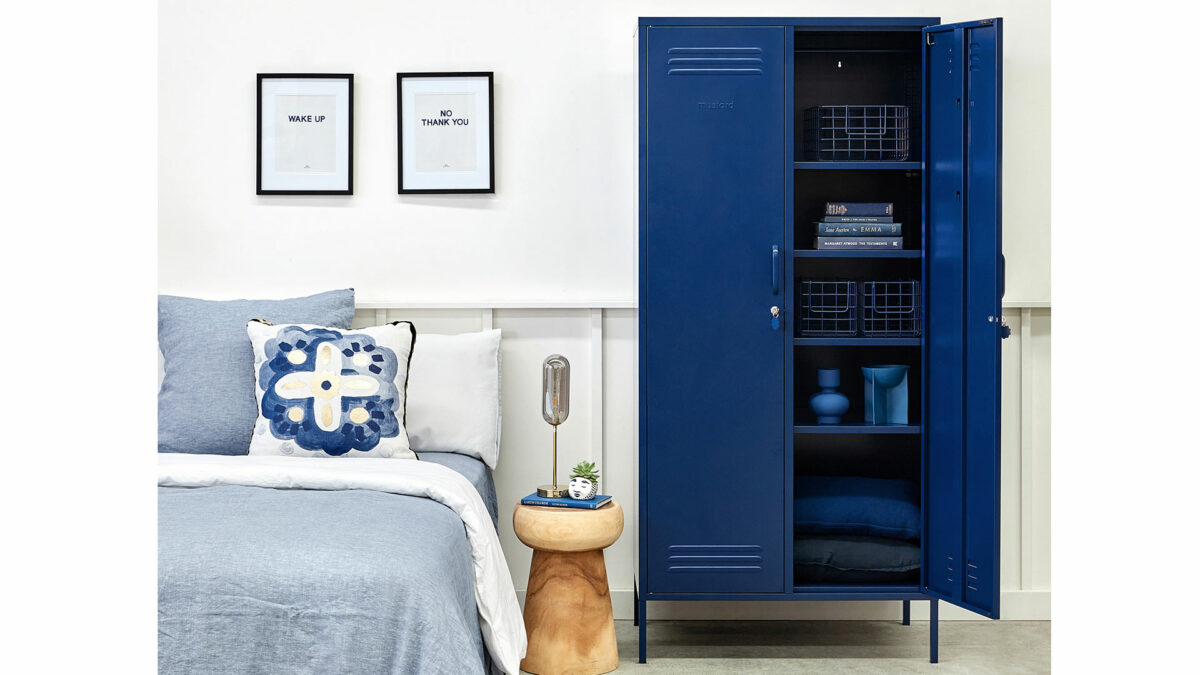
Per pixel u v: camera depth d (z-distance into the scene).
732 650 3.00
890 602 3.31
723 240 2.87
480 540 2.07
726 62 2.85
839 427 2.92
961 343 2.77
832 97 3.21
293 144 3.22
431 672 1.58
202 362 2.75
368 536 1.74
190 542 1.66
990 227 2.66
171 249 3.23
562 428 3.26
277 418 2.52
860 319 3.00
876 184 3.21
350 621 1.60
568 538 2.63
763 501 2.89
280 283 3.24
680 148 2.86
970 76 2.73
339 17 3.23
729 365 2.88
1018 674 2.78
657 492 2.88
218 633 1.59
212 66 3.22
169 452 2.67
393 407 2.59
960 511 2.77
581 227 3.25
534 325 3.25
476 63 3.24
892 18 2.84
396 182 3.25
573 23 3.23
